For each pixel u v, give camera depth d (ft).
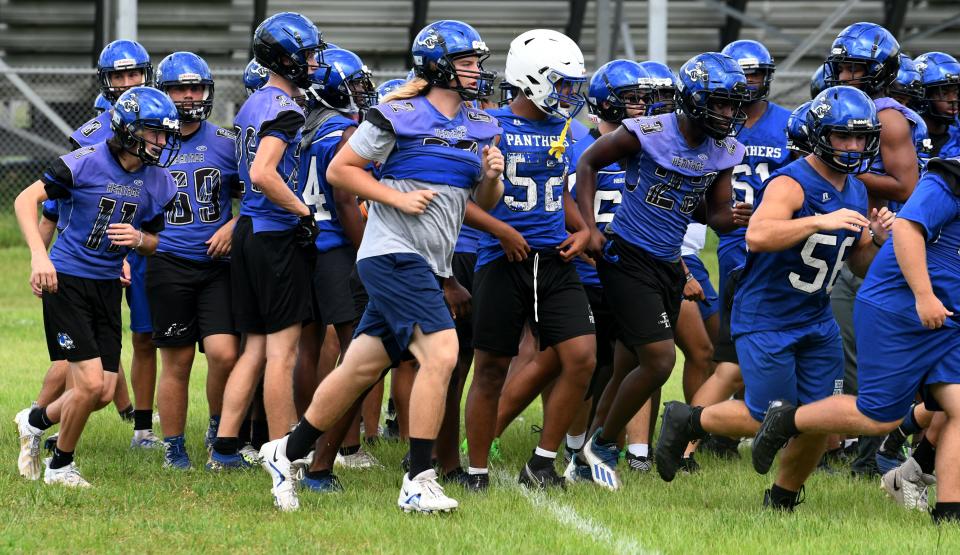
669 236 72.74
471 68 63.41
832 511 67.15
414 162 62.90
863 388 62.90
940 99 90.38
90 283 69.26
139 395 85.25
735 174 88.17
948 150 92.84
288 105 71.10
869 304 62.90
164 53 220.23
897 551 55.98
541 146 70.03
